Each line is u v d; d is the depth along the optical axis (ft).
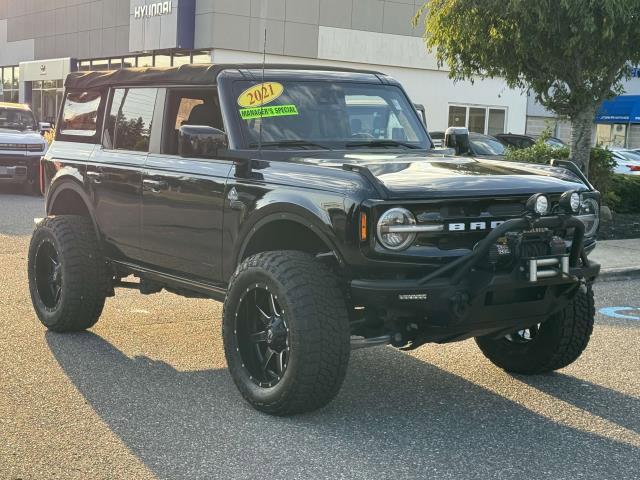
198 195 18.35
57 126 24.04
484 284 15.12
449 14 46.39
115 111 21.77
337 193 15.46
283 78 19.42
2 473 13.50
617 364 20.92
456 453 14.78
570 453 14.90
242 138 18.21
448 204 15.40
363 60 105.81
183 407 16.93
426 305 15.02
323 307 15.53
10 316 24.50
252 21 97.66
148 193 19.77
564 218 15.81
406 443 15.21
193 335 22.82
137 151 20.68
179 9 97.55
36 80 137.18
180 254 19.13
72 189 22.53
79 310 21.97
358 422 16.29
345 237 15.21
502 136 81.00
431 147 20.63
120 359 20.34
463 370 20.18
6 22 147.43
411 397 17.99
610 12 41.86
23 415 16.25
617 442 15.51
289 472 13.76
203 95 19.22
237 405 17.12
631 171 86.43
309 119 19.15
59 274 22.36
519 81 49.39
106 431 15.51
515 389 18.70
